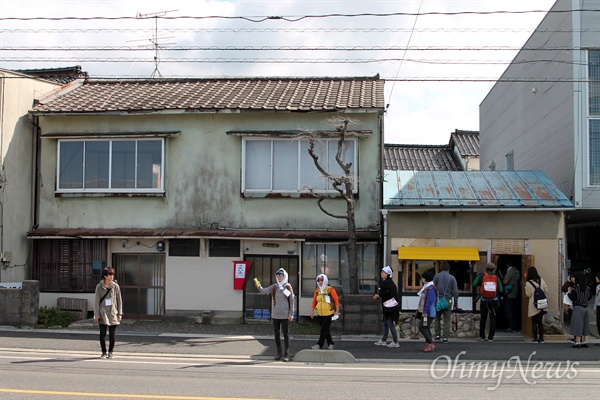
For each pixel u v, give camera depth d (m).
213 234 15.45
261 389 8.48
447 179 15.69
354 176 15.45
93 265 16.25
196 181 16.23
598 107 14.39
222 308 15.83
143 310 16.22
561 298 13.81
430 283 11.86
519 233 14.05
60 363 10.47
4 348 11.94
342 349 11.93
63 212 16.61
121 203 16.44
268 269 15.83
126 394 8.12
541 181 15.32
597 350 11.87
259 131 15.88
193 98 17.09
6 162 15.74
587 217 16.69
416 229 14.23
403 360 10.90
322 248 15.61
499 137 22.67
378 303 13.44
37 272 16.50
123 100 17.23
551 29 16.31
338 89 17.53
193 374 9.58
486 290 12.99
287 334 11.04
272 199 15.98
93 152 16.55
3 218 15.61
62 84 19.78
